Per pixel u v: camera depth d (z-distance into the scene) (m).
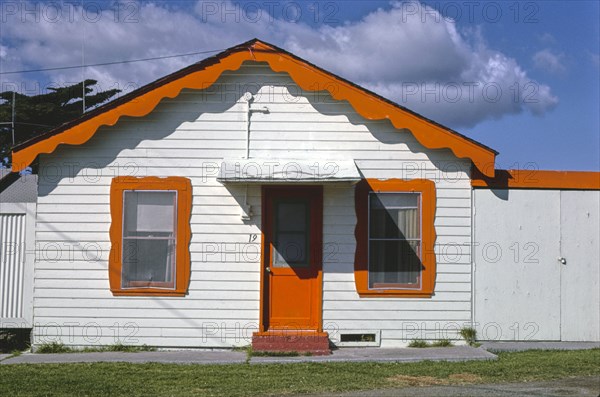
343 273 13.49
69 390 9.81
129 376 10.77
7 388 9.91
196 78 13.31
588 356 12.20
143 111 13.29
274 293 13.47
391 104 13.35
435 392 9.60
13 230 13.70
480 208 13.64
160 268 13.48
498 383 10.19
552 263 13.64
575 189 13.74
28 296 13.59
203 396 9.48
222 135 13.57
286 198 13.59
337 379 10.53
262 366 11.63
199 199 13.51
